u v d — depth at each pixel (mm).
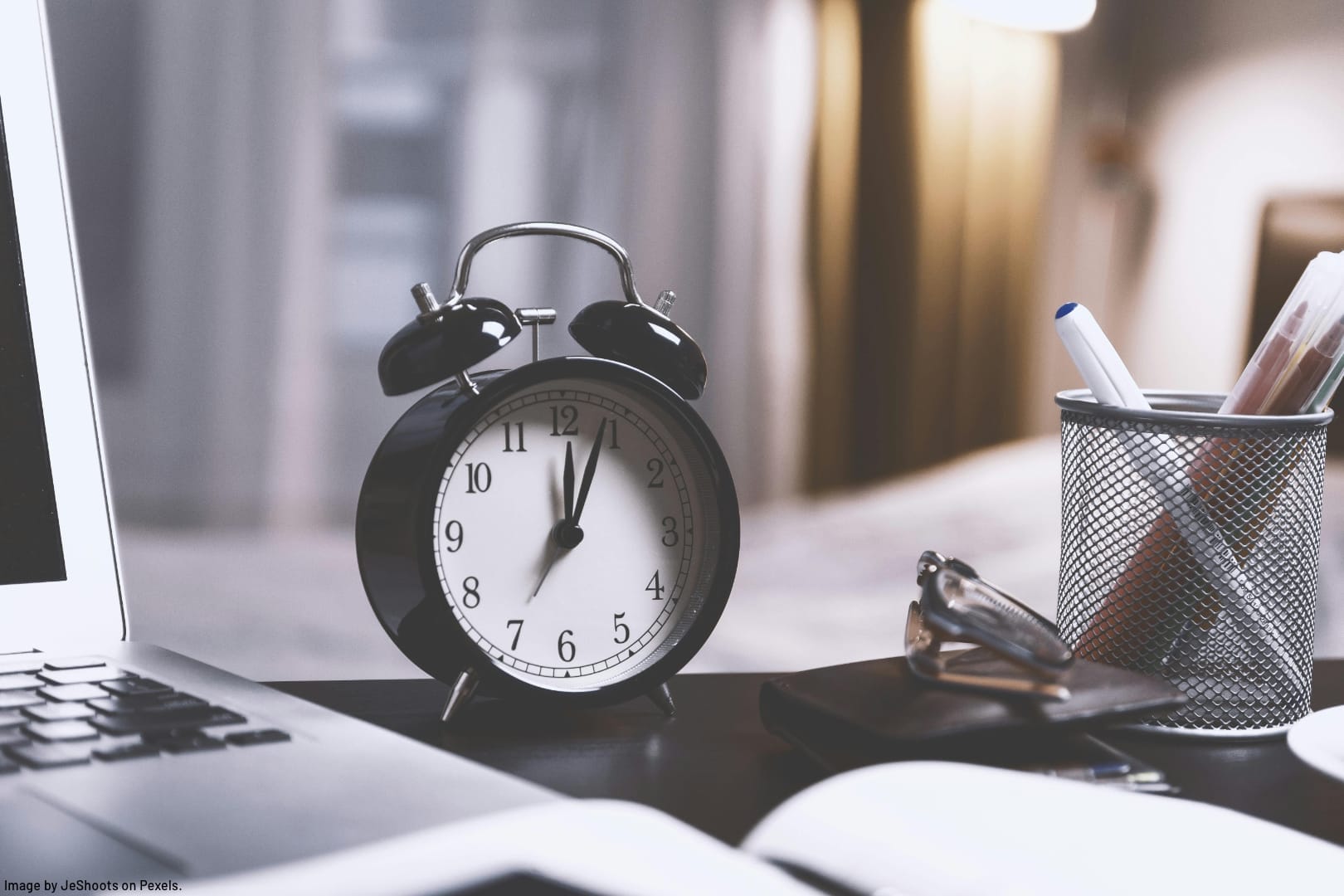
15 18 541
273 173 2488
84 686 457
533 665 538
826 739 465
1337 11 2748
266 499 2508
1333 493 2443
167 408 2445
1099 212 3250
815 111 2936
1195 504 518
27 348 530
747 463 2959
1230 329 2994
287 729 416
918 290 3086
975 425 3211
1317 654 2434
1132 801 375
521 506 538
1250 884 332
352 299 2566
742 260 2908
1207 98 3035
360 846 304
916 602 489
